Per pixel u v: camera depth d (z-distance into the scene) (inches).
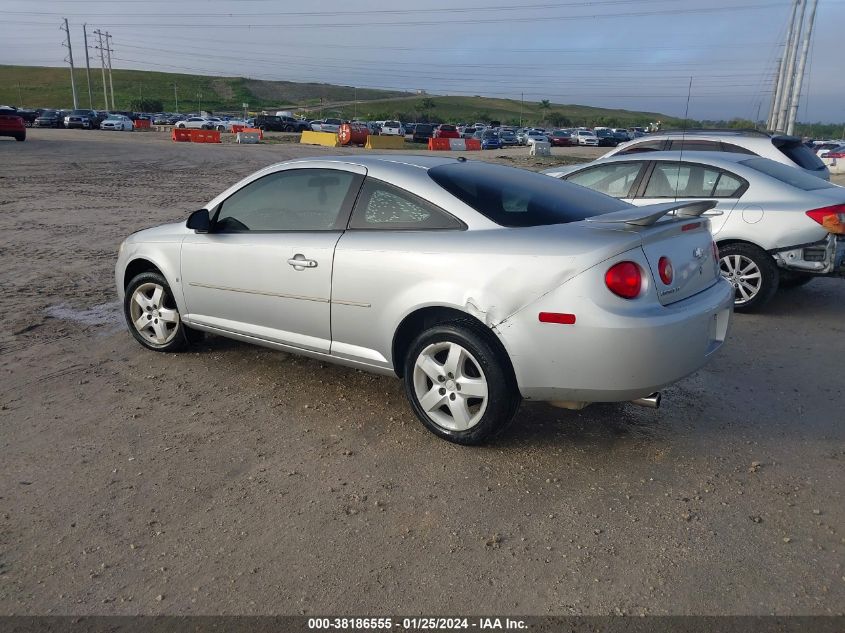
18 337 229.3
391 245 153.4
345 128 1893.5
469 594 105.7
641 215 142.9
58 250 384.8
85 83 6820.9
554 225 145.7
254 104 6939.0
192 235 195.0
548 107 7568.9
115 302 276.4
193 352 213.8
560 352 135.0
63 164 951.6
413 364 153.9
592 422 166.2
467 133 2630.4
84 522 124.0
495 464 145.3
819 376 198.1
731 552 115.7
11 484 136.3
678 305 141.3
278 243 173.2
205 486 136.3
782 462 147.0
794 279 301.0
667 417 169.5
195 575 110.0
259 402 177.0
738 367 205.6
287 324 175.6
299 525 123.3
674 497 132.9
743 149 364.5
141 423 164.2
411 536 120.0
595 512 127.6
